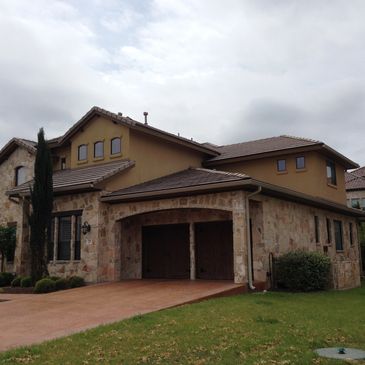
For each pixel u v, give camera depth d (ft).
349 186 126.52
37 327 30.19
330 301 40.98
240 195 47.70
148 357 21.56
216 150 78.59
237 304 36.63
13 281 55.93
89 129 66.18
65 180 60.23
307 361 20.51
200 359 21.13
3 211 74.02
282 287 50.44
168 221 58.70
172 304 36.50
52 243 59.67
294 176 69.31
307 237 61.57
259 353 22.00
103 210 56.18
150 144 64.49
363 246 88.07
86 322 31.27
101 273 55.21
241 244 46.96
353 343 24.59
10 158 76.28
